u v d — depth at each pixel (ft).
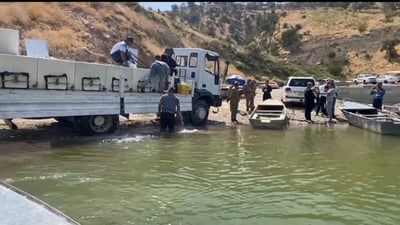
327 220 20.18
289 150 38.11
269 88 68.90
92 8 113.39
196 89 53.11
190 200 22.86
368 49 265.34
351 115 55.83
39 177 26.63
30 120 48.01
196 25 399.24
